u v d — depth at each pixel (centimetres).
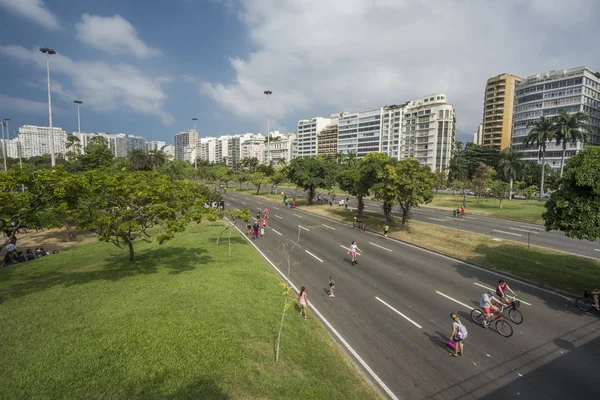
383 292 1770
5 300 1430
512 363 1152
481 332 1366
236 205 5488
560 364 1145
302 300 1444
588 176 1503
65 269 2066
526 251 2523
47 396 803
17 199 1487
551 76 10819
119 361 957
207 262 2142
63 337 1076
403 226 3422
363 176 3784
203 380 905
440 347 1250
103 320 1209
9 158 10175
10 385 834
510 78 12438
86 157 6419
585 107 10188
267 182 7300
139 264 2069
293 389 935
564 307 1592
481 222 3941
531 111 11119
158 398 823
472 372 1104
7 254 2377
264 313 1396
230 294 1544
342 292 1767
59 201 1628
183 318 1248
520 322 1437
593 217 1495
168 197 1947
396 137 13600
